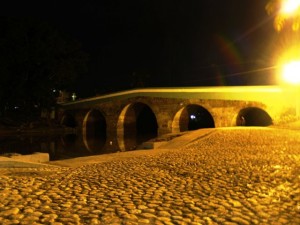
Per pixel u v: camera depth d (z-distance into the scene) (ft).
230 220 23.61
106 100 236.02
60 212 25.07
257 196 29.78
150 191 31.89
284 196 29.58
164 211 25.62
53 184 34.68
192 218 24.07
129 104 222.48
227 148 62.59
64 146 164.04
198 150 61.62
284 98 146.00
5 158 53.62
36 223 22.45
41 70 229.86
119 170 43.34
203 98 178.91
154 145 83.46
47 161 62.44
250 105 158.92
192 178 37.60
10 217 23.53
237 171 40.88
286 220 23.49
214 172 40.65
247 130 95.09
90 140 197.98
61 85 249.55
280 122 123.75
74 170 43.75
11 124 230.68
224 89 169.58
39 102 237.86
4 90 218.79
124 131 237.25
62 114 266.57
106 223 22.71
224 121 169.68
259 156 51.90
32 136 215.92
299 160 47.24
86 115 251.19
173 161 49.90
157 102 203.41
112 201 28.40
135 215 24.61
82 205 27.07
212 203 27.71
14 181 35.60
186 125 212.43
